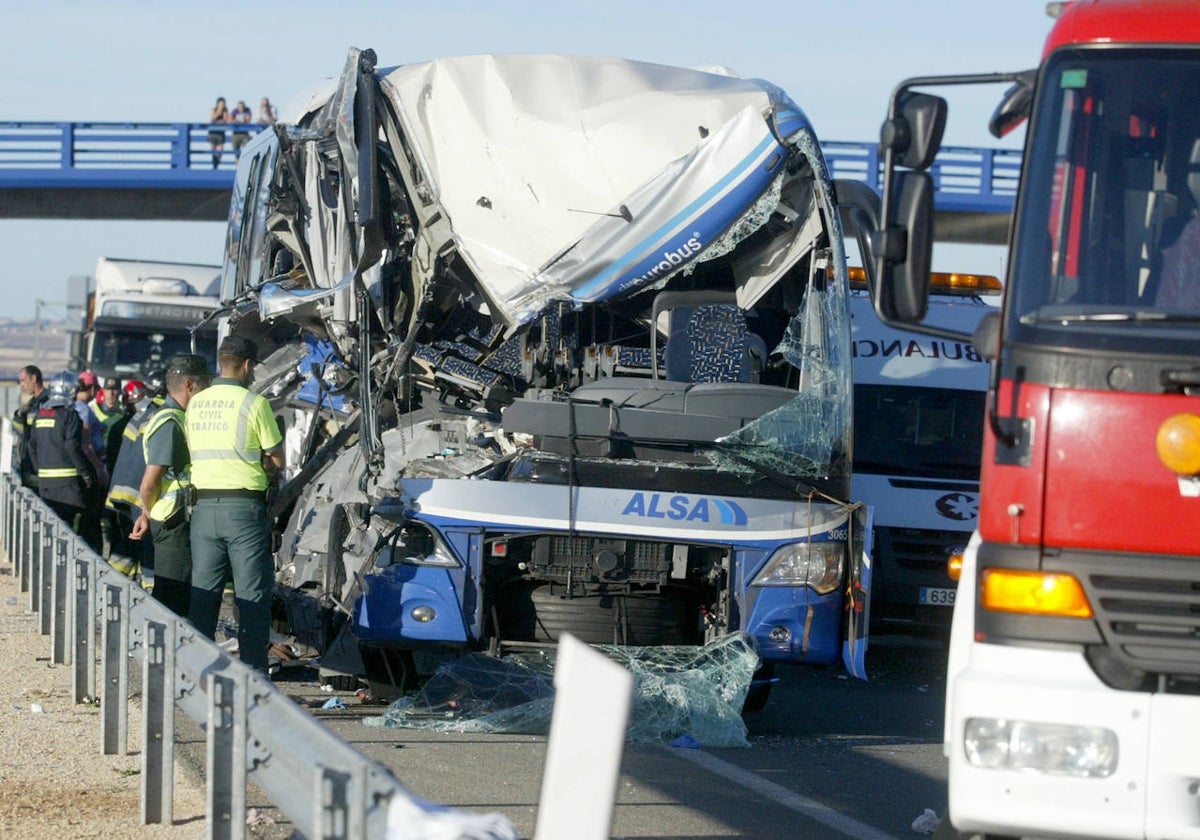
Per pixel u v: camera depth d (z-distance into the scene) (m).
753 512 22.41
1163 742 11.91
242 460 23.58
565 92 24.11
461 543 21.97
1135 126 13.43
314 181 27.23
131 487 31.09
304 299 26.25
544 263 23.33
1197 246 12.99
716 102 23.70
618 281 23.31
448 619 21.89
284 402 29.86
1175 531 12.13
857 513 22.73
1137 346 12.38
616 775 9.40
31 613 34.25
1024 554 12.53
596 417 22.34
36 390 48.00
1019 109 14.37
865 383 33.41
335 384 26.39
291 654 26.77
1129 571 12.23
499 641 22.33
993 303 35.12
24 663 27.50
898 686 29.66
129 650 19.84
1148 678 12.18
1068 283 13.03
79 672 23.64
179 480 26.39
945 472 32.62
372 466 22.97
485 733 22.08
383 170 24.17
